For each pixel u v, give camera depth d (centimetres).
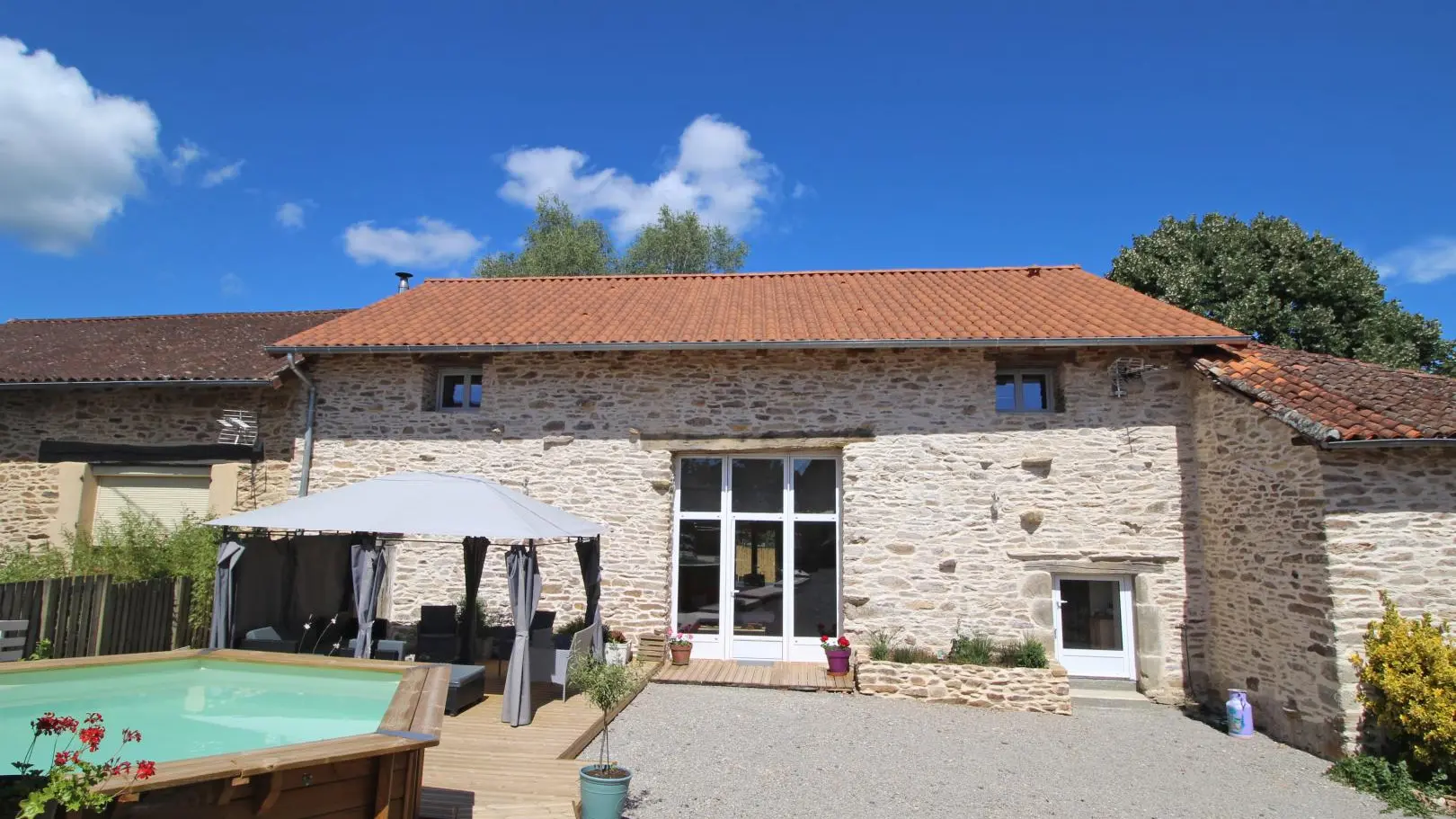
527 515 768
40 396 1143
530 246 2580
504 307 1237
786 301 1218
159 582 861
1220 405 942
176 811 340
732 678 966
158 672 606
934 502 1014
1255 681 869
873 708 888
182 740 472
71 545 1078
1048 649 978
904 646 992
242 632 805
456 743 661
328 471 1081
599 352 1076
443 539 1077
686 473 1087
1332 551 759
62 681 568
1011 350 1021
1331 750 749
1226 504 928
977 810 623
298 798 377
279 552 866
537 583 744
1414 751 696
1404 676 703
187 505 1124
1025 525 1000
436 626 939
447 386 1134
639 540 1044
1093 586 1012
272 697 555
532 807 529
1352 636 746
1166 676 961
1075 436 1010
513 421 1077
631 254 2542
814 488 1070
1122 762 749
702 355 1066
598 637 859
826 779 673
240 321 1444
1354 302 1677
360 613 745
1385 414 769
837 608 1045
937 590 1000
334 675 594
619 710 834
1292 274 1673
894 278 1350
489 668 932
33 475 1123
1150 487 994
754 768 692
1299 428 773
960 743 784
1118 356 1019
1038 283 1266
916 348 1024
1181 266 1706
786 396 1048
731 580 1066
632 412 1066
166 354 1215
